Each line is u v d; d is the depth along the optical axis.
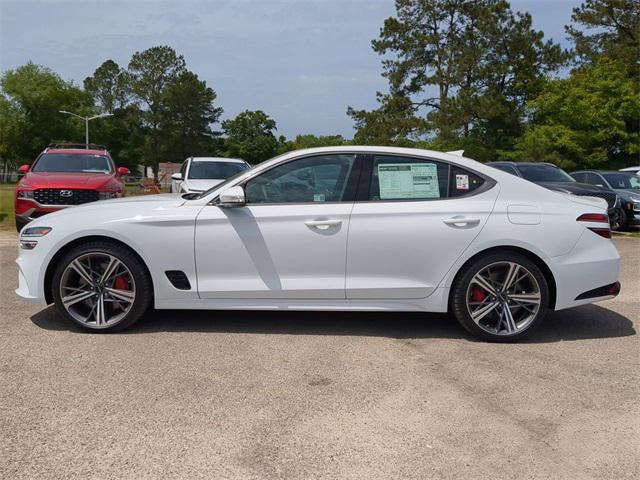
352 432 3.42
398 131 41.53
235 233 5.03
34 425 3.43
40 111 86.06
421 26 43.25
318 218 5.00
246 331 5.28
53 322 5.44
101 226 5.02
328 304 5.09
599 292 5.13
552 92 33.31
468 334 5.32
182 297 5.09
